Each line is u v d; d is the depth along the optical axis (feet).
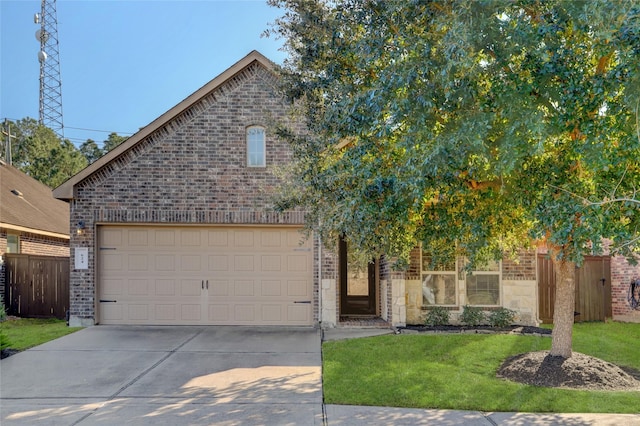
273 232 38.99
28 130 140.46
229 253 38.88
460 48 15.69
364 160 20.45
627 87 15.05
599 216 15.46
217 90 39.14
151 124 38.22
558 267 25.93
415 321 38.65
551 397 20.93
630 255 16.33
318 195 24.18
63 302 45.52
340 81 23.45
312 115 25.88
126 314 38.40
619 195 16.11
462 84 16.89
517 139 16.24
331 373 24.82
